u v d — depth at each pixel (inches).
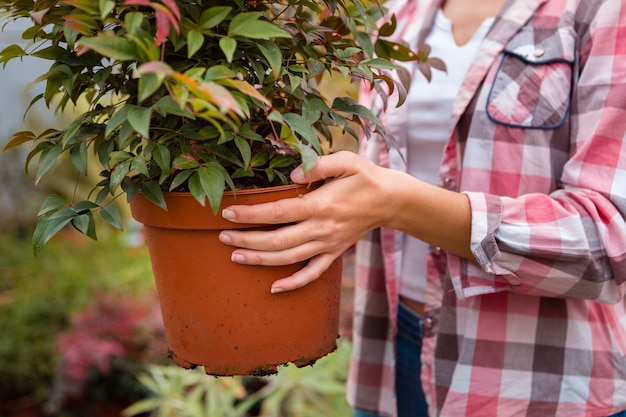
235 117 23.8
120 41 22.8
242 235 30.2
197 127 29.5
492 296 38.8
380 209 32.1
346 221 31.2
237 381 76.2
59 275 114.3
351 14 34.0
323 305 34.1
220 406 76.4
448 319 40.6
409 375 46.3
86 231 28.2
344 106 32.1
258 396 77.3
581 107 36.1
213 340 32.5
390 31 35.6
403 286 45.4
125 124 26.3
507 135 37.7
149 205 31.0
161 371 81.0
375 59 31.6
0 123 139.3
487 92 38.6
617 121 34.0
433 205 33.5
